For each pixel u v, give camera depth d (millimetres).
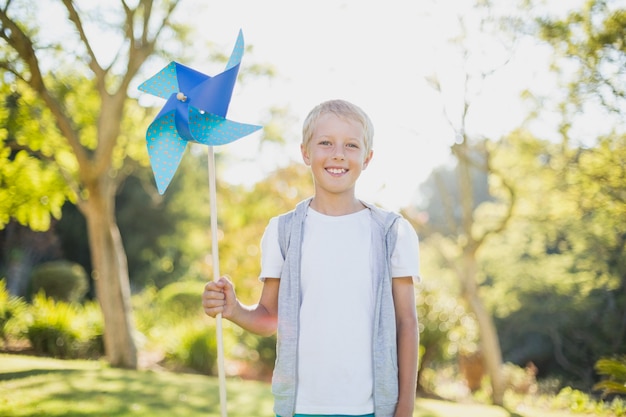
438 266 14117
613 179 7844
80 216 20422
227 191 13484
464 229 9891
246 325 2393
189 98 2635
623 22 7113
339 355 2223
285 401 2238
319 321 2254
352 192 2428
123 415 5398
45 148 8906
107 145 8578
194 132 2660
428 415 6977
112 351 9250
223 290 2400
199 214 22078
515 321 13539
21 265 18750
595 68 7391
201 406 6250
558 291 12594
